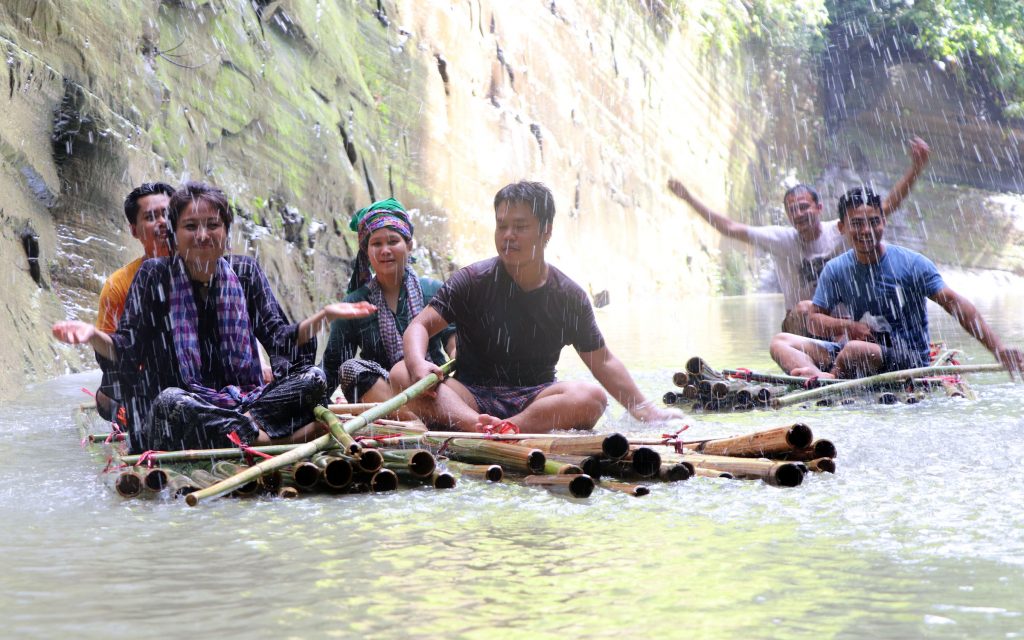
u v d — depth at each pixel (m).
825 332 6.21
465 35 17.58
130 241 8.48
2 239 6.77
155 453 3.47
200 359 3.91
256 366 4.02
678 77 26.31
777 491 3.10
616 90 23.28
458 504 3.03
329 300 11.53
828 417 4.85
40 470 3.62
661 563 2.36
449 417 4.24
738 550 2.46
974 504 2.86
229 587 2.21
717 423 4.79
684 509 2.90
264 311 4.11
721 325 13.29
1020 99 30.16
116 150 8.11
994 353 5.84
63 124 7.71
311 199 11.80
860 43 31.23
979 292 24.36
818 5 30.80
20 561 2.43
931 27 29.92
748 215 29.11
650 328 12.81
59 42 7.71
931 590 2.13
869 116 31.22
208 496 3.01
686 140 26.33
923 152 7.17
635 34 24.39
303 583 2.24
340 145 12.84
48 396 5.87
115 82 8.45
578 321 4.60
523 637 1.89
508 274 4.51
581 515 2.86
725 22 28.19
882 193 30.30
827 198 30.64
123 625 1.98
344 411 4.43
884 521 2.70
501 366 4.61
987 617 1.96
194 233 3.89
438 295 4.57
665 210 24.84
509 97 19.06
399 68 15.40
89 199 8.03
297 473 3.13
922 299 6.17
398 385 4.48
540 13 20.64
